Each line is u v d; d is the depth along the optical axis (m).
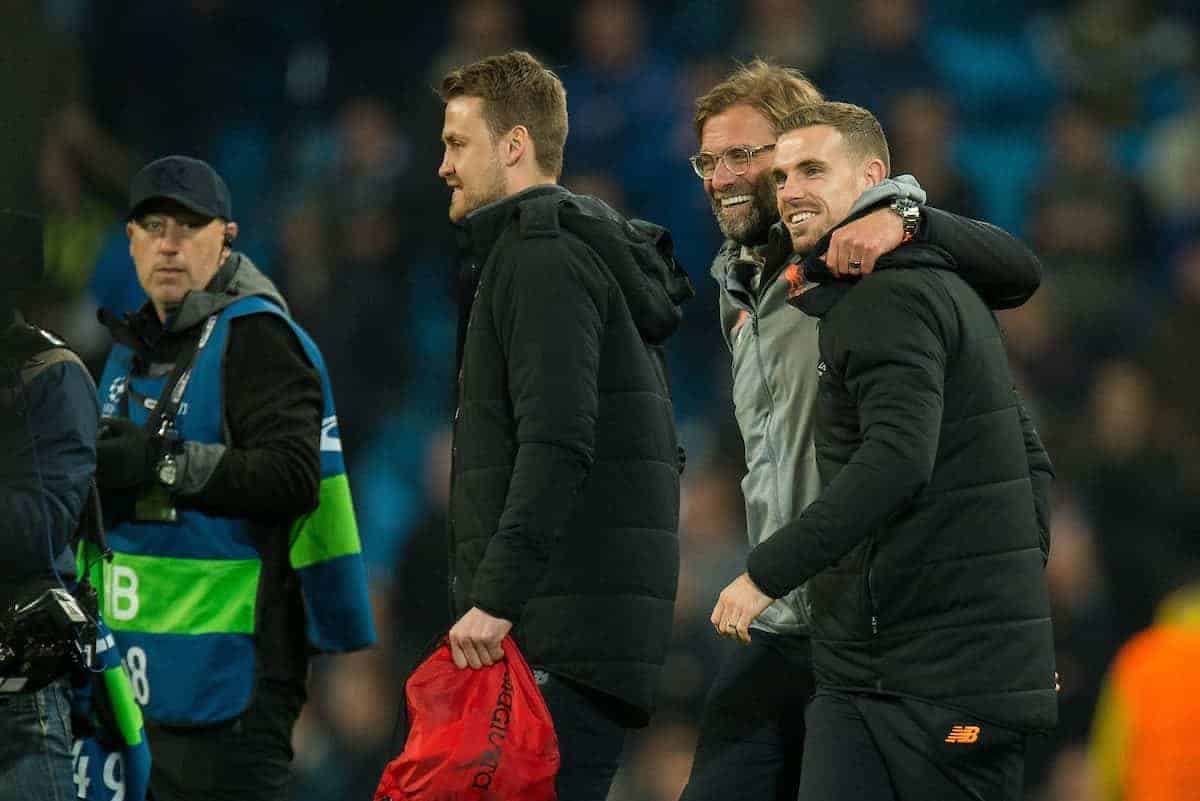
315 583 17.11
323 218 33.53
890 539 13.02
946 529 12.96
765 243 15.41
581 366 13.73
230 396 16.78
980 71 36.91
